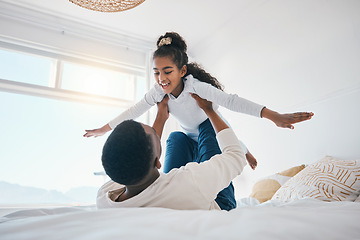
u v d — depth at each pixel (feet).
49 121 9.95
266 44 8.82
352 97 6.22
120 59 11.51
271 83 8.40
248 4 9.54
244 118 9.11
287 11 8.26
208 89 4.41
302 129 7.19
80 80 10.87
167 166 4.80
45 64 10.37
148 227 1.42
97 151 10.43
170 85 4.54
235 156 2.87
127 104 11.46
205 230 1.43
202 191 2.46
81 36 10.82
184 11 9.95
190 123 5.02
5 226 1.42
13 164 9.03
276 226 1.54
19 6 9.56
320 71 7.02
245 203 5.82
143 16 10.23
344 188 4.54
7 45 9.62
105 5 5.69
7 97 9.46
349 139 6.14
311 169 5.27
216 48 11.16
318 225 1.68
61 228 1.39
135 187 2.47
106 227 1.40
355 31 6.40
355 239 1.58
